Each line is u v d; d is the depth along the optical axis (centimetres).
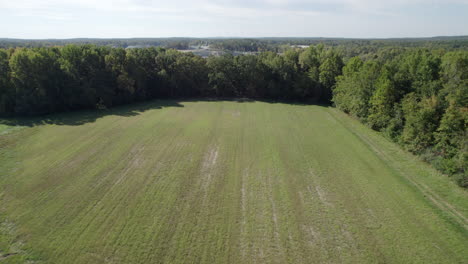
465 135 2467
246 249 1653
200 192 2259
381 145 3312
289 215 1977
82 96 4775
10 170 2547
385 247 1678
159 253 1605
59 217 1903
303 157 2964
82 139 3381
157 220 1895
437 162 2627
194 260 1563
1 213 1930
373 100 3816
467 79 2911
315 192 2280
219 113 4838
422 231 1816
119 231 1777
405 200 2162
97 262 1534
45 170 2569
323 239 1742
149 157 2914
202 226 1845
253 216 1961
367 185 2388
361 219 1938
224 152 3080
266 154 3036
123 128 3859
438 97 2994
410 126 3055
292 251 1644
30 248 1623
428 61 3441
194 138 3509
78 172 2550
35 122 3994
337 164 2794
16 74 4100
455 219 1939
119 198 2148
